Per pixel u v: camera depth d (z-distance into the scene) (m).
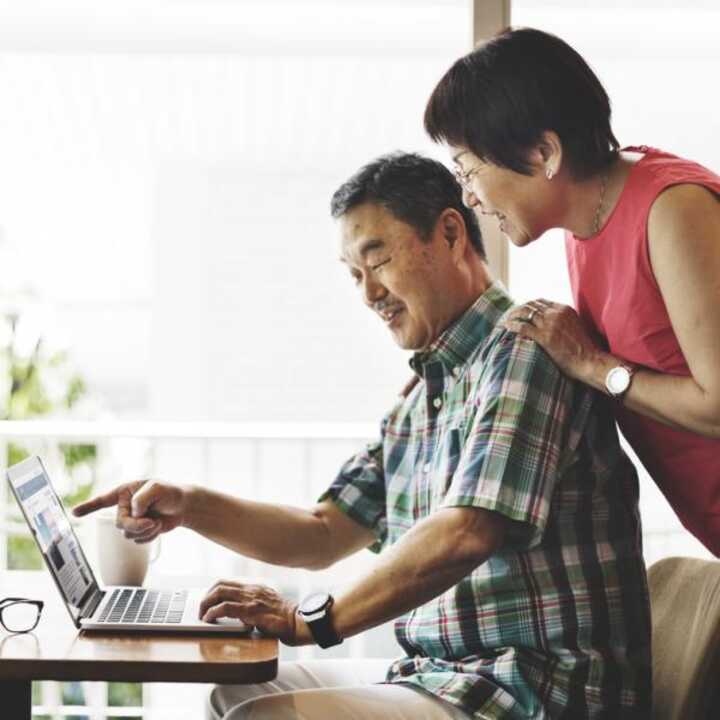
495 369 1.67
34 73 5.24
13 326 6.48
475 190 1.76
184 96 5.50
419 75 5.45
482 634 1.65
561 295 3.01
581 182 1.72
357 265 1.83
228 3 3.66
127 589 1.88
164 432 2.99
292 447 5.61
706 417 1.61
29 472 1.74
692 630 1.74
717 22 3.60
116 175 6.92
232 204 6.60
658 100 3.72
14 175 6.73
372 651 3.61
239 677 1.41
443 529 1.56
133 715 2.92
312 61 5.45
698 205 1.63
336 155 6.36
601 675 1.62
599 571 1.66
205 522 1.93
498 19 2.38
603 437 1.72
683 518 1.85
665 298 1.65
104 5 3.50
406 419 1.96
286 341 6.70
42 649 1.47
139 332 7.98
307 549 1.99
